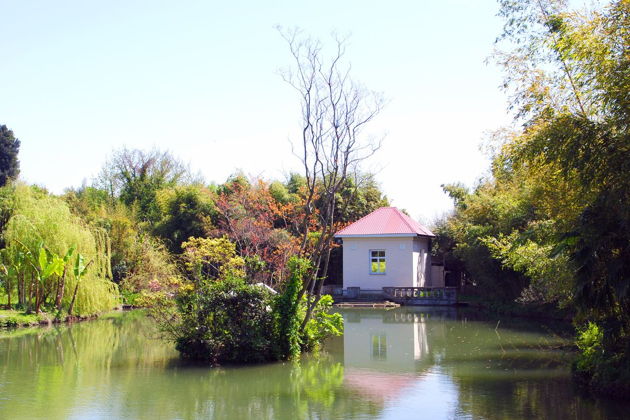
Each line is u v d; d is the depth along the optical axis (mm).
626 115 8781
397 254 34188
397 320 23938
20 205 24391
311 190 15648
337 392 10875
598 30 10227
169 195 39156
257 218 28719
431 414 9109
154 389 11203
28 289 22281
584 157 9188
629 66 8750
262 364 13812
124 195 48688
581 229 9359
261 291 14188
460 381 11594
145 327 21094
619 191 8672
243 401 10250
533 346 16141
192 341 14180
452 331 19891
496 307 26688
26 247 21547
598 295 9602
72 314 22812
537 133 10719
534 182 13062
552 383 11172
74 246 22109
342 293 33969
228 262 15117
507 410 9180
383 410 9477
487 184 29734
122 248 30969
